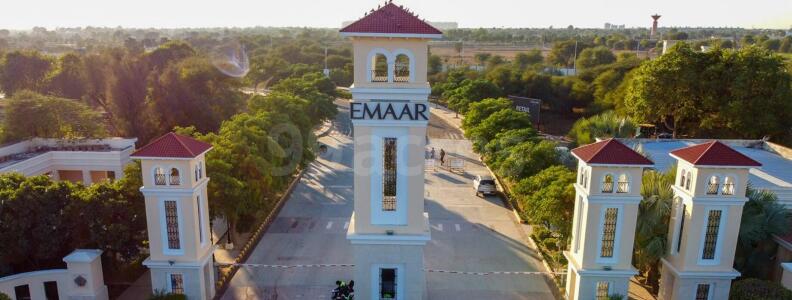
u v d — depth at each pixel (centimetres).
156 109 5906
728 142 4538
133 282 2853
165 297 2417
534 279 2909
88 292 2552
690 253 2414
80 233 2619
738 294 2433
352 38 2081
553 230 3369
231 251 3191
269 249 3250
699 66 5631
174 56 6519
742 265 2720
